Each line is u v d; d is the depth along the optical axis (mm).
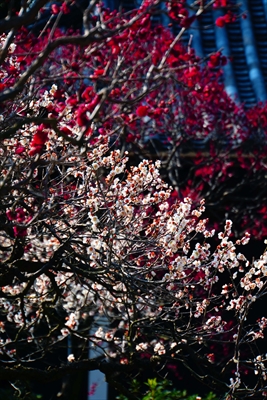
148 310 7973
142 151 9930
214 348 10555
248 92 12367
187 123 10344
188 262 5688
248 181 10922
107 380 6172
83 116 3475
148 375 10906
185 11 3660
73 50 9391
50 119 3406
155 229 5773
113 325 9266
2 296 5426
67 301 7871
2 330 7164
